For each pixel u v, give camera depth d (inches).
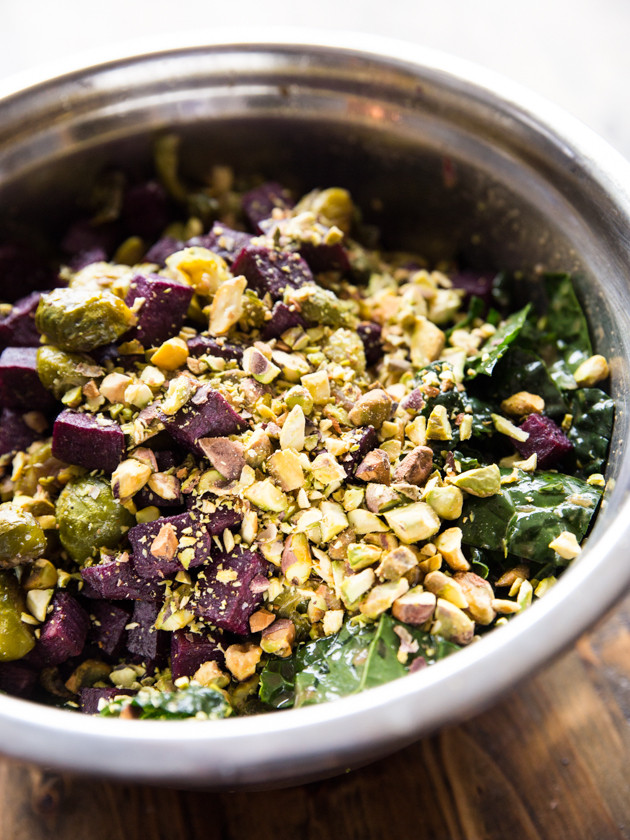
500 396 14.7
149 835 13.4
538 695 14.2
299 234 15.0
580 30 20.0
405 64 15.0
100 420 13.3
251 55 15.4
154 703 12.3
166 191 16.7
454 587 12.7
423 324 15.0
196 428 13.2
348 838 13.4
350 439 13.5
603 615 11.1
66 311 13.4
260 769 10.6
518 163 14.9
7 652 12.9
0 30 19.8
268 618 13.0
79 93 15.2
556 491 13.5
